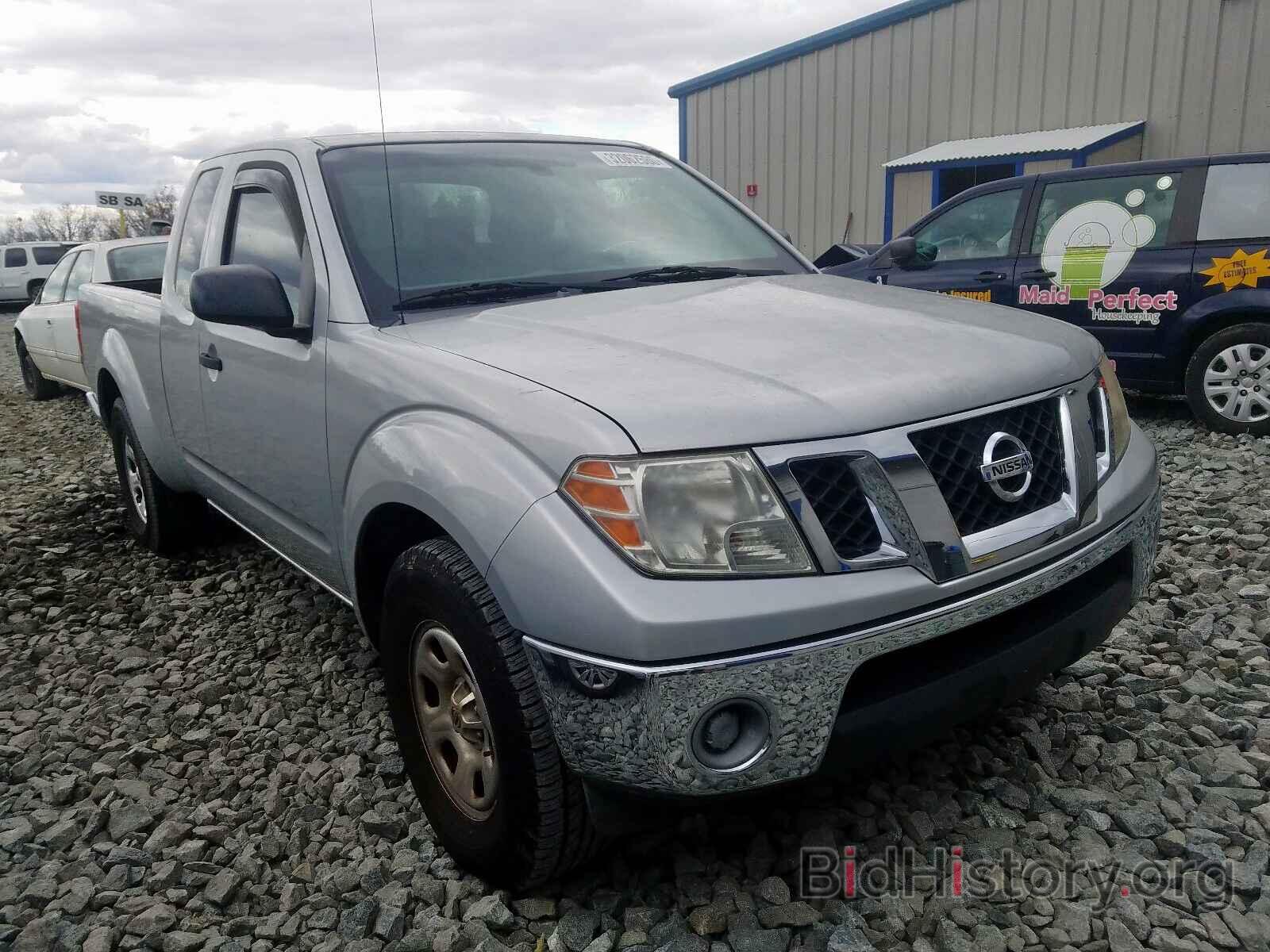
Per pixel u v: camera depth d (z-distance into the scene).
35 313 9.99
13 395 11.30
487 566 1.93
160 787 2.77
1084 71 13.76
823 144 16.73
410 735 2.37
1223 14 12.50
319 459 2.70
